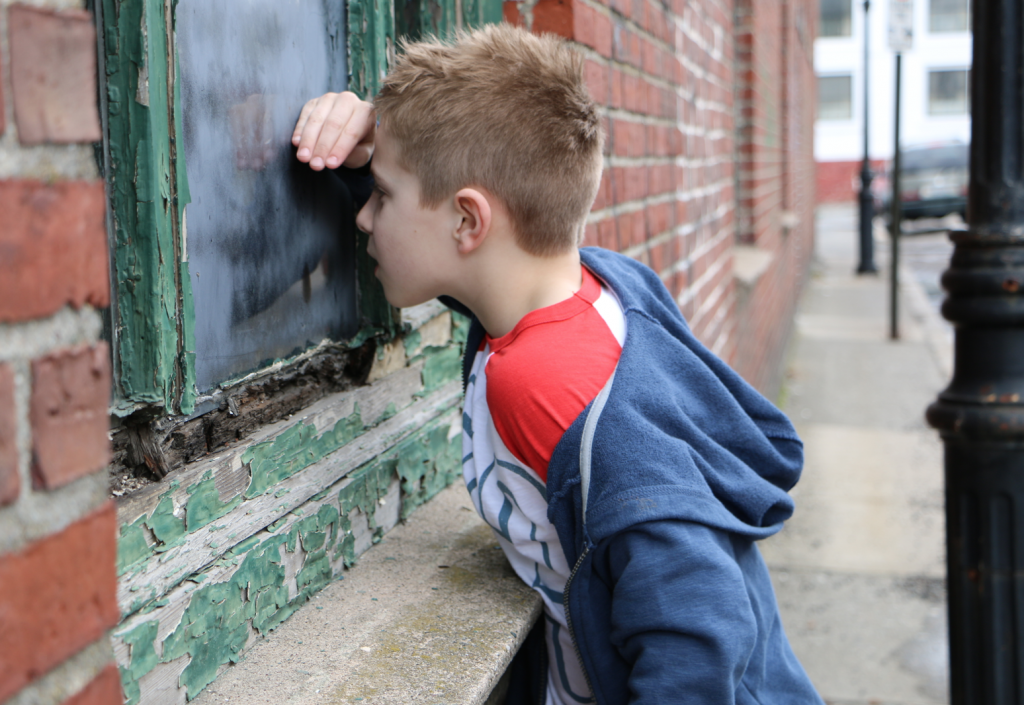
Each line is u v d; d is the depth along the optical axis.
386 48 1.16
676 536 0.85
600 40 1.66
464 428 1.08
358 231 1.14
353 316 1.14
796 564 3.46
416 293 1.00
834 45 24.17
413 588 1.02
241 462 0.89
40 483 0.47
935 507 3.97
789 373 6.65
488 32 0.99
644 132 2.04
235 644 0.85
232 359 0.89
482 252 0.96
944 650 2.81
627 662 0.94
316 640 0.90
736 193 4.97
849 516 3.92
